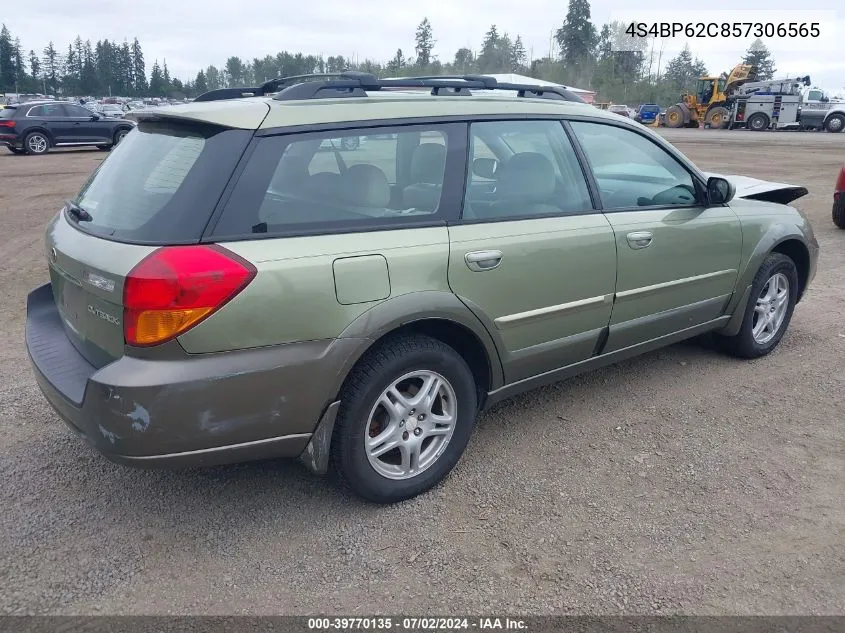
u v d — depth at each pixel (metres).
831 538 2.96
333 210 2.90
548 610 2.57
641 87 73.12
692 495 3.28
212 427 2.64
